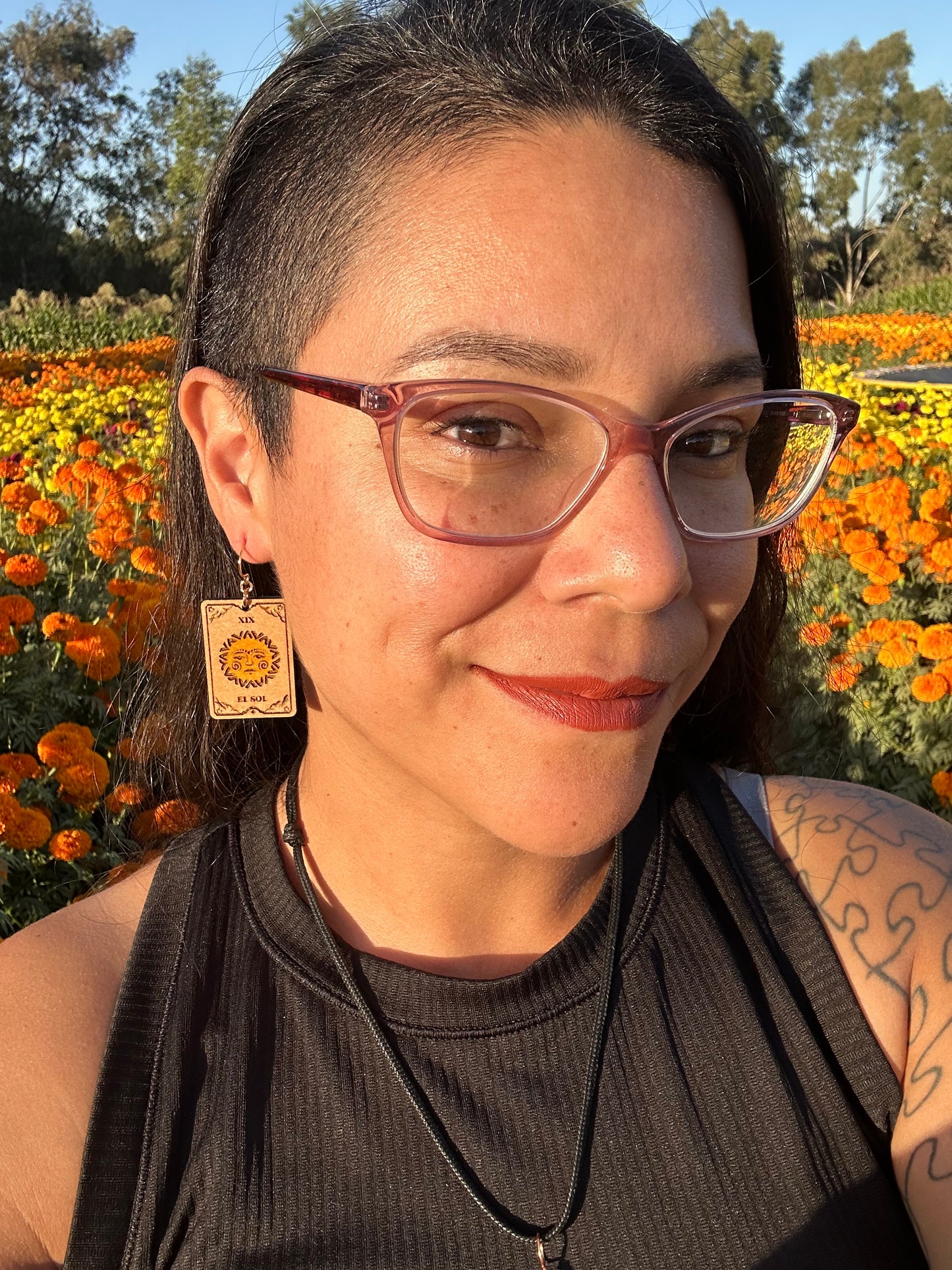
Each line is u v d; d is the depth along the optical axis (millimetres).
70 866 870
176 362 410
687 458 303
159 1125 317
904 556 1384
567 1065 324
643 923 346
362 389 274
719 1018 335
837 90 17078
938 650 1134
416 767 304
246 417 333
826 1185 318
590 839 292
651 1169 315
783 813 398
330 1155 312
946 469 1810
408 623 283
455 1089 319
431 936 347
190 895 357
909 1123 324
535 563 277
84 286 13617
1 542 1403
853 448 1739
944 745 1120
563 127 273
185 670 434
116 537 1325
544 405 270
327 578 299
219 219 343
